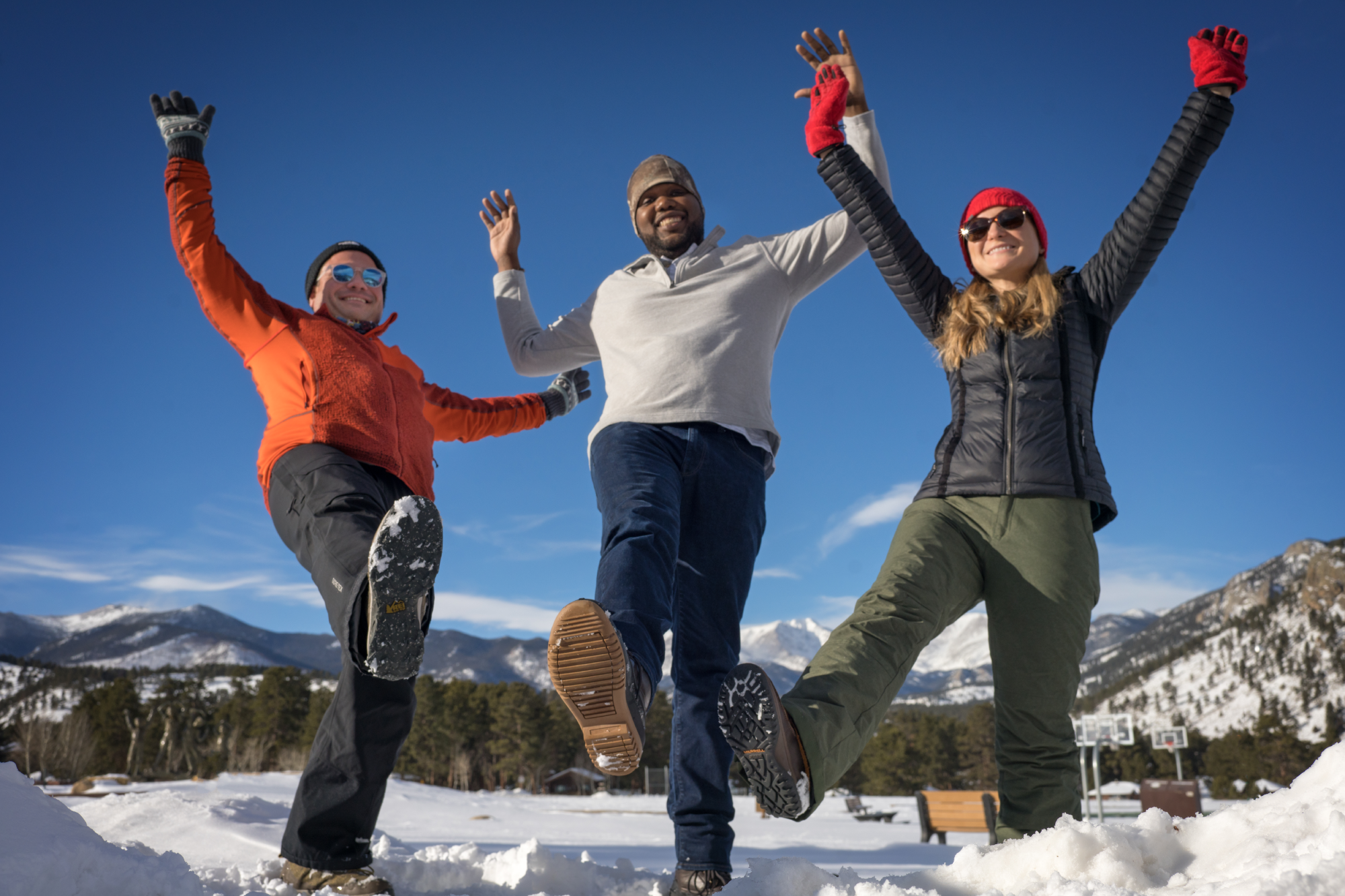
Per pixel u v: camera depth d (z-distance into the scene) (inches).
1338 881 53.9
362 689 94.5
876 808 1284.4
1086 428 91.7
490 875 119.1
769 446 120.3
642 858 281.1
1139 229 92.7
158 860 77.9
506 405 145.3
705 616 110.6
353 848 96.0
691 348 114.8
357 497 94.3
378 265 123.6
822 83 109.8
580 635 71.5
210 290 107.3
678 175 128.3
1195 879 66.2
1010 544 86.7
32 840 69.0
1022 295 95.9
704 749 107.0
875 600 81.4
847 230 123.6
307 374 105.6
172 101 111.7
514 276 151.6
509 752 3346.5
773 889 73.1
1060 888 63.9
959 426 93.2
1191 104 92.2
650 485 102.7
